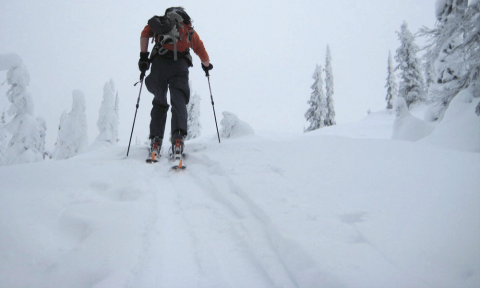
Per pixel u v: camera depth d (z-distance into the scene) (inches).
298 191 78.0
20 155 514.6
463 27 237.0
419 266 42.3
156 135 142.3
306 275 43.0
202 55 161.2
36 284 43.9
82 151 658.2
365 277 40.0
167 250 57.7
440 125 204.4
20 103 525.7
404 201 67.5
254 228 62.9
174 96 140.5
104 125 666.8
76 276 45.1
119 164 115.1
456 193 68.9
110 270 45.6
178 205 82.8
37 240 53.4
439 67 375.2
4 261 48.0
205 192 93.2
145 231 58.4
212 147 155.6
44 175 88.0
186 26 147.9
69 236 57.4
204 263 52.4
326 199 71.7
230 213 74.1
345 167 99.9
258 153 130.3
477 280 38.3
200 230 65.6
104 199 76.4
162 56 142.2
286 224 57.8
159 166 127.8
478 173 82.1
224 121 282.0
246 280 47.7
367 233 52.7
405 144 130.8
